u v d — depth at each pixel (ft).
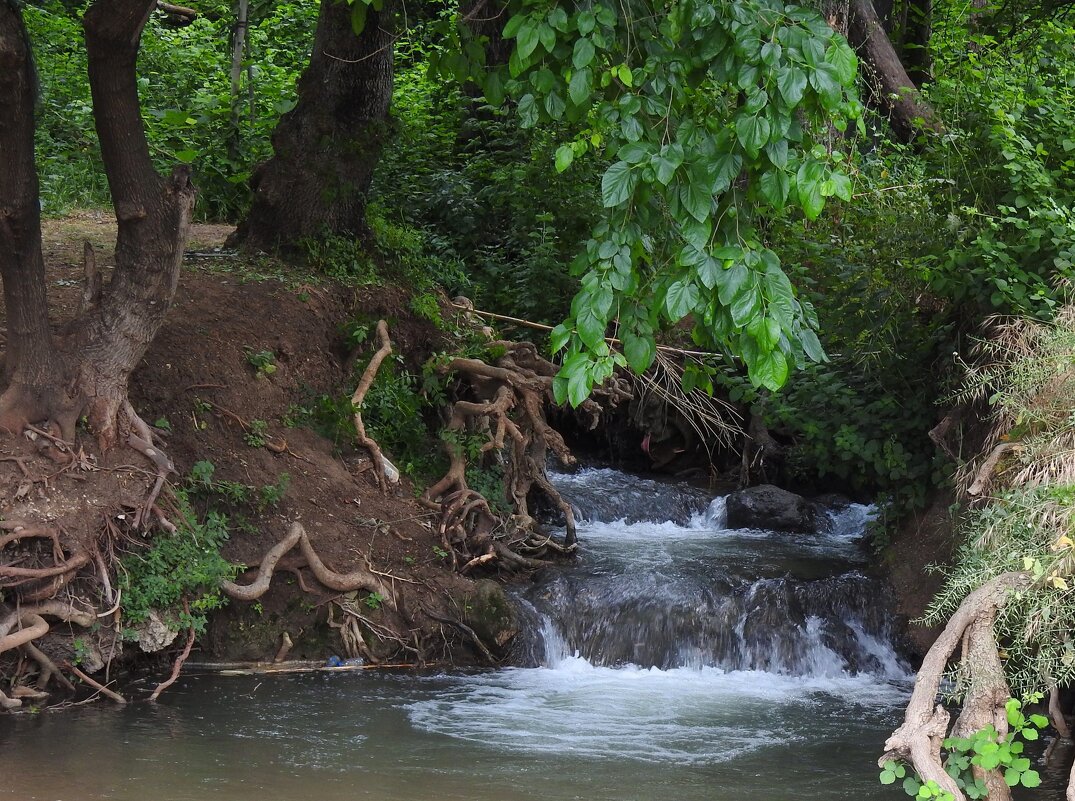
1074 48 42.96
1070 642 19.94
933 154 37.55
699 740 25.46
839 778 23.07
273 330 35.99
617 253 16.63
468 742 24.71
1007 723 18.76
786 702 28.91
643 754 24.34
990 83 36.40
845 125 18.13
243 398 33.55
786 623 32.45
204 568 28.60
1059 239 31.19
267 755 23.25
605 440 50.52
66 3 64.69
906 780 18.06
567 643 32.40
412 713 26.63
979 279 33.32
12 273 27.07
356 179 40.63
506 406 37.45
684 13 16.57
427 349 40.55
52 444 27.55
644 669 31.89
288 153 39.86
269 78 59.41
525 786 22.09
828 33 15.98
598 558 36.99
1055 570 19.35
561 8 16.84
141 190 28.25
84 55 58.39
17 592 25.79
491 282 49.60
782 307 15.66
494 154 53.88
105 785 21.11
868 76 49.24
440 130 57.62
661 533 42.04
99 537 27.17
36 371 27.78
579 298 16.46
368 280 40.01
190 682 28.22
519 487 37.32
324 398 35.86
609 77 17.13
